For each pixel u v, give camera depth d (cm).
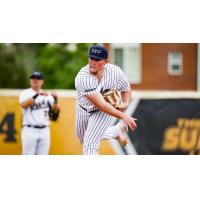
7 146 3334
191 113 3438
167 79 5684
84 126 2172
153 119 3409
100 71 2039
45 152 3159
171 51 5662
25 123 3125
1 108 3334
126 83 2123
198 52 5594
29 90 3122
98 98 2005
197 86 5625
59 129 3341
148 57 5666
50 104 3147
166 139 3422
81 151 3356
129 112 3388
